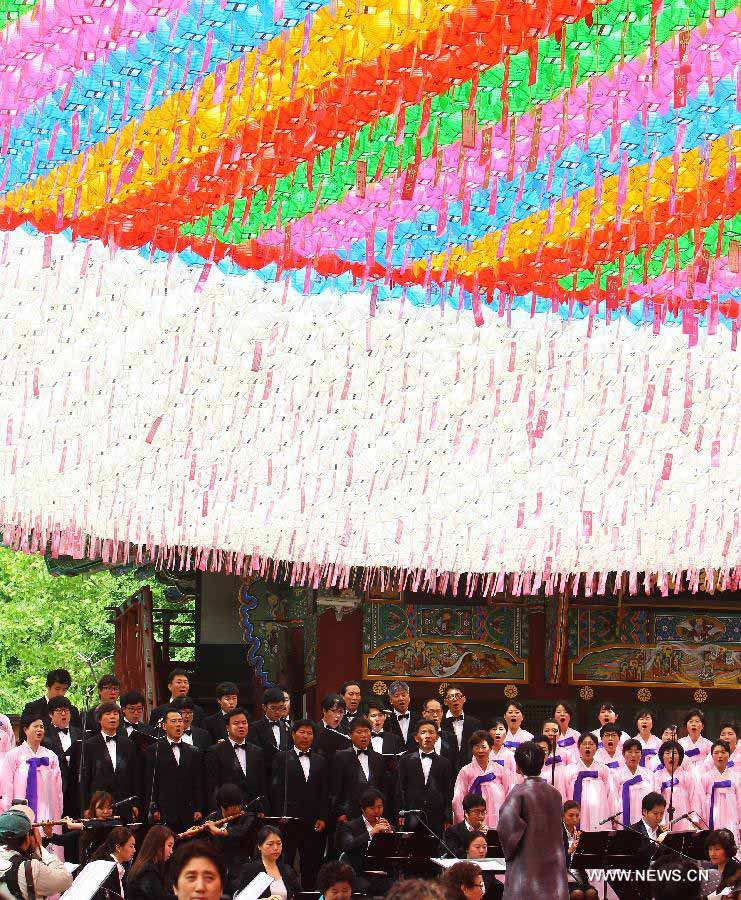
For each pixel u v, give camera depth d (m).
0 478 14.46
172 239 11.34
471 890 10.91
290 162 9.30
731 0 7.94
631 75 8.61
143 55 8.01
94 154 9.34
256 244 11.75
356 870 16.41
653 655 25.83
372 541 17.61
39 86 8.29
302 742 17.67
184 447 13.81
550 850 11.84
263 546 18.16
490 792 18.12
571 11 7.74
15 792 16.19
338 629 25.31
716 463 14.93
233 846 15.70
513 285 12.29
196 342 12.28
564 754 19.11
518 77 8.69
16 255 11.55
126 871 14.16
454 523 16.30
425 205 10.66
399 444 14.21
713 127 9.41
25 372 12.35
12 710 38.59
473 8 7.73
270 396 13.15
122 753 16.94
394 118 8.99
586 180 10.31
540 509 15.53
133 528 16.39
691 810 19.44
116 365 12.33
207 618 27.86
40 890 11.30
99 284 11.77
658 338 13.98
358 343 12.84
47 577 39.38
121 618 28.47
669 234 10.98
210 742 17.86
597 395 14.12
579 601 25.69
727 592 25.97
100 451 13.73
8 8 7.68
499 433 14.41
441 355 13.20
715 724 26.28
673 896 15.45
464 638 25.58
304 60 8.16
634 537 17.17
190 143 8.79
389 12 7.78
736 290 13.63
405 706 19.97
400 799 17.78
